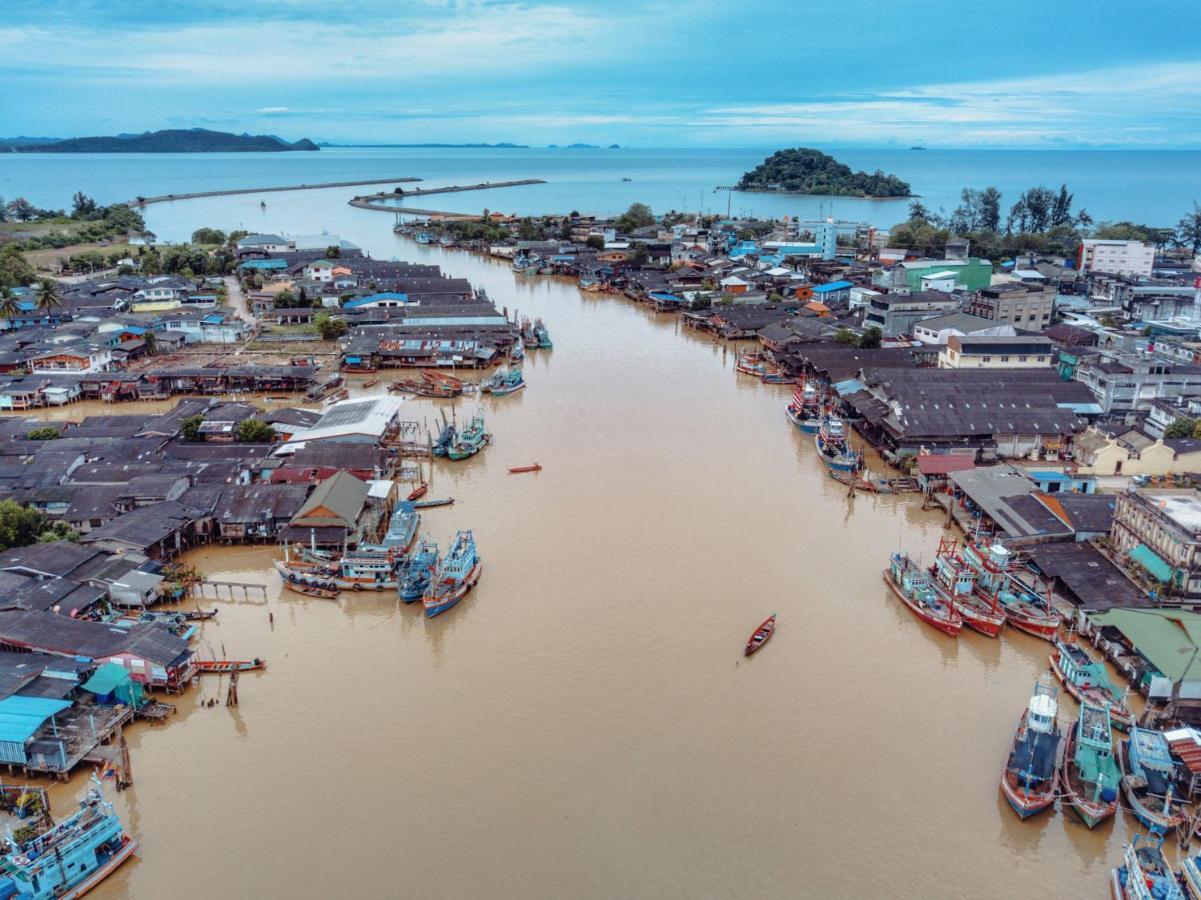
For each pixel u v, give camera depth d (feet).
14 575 221.05
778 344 496.23
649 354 523.29
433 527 279.49
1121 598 218.59
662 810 163.02
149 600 229.66
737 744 180.55
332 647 215.92
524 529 278.46
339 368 478.18
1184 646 192.75
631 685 199.41
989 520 275.59
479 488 312.29
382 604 236.22
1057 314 537.24
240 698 195.93
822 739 182.50
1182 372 368.68
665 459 342.85
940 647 216.95
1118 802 162.91
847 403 395.75
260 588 242.17
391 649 215.10
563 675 203.10
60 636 198.39
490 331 537.24
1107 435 322.34
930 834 158.51
